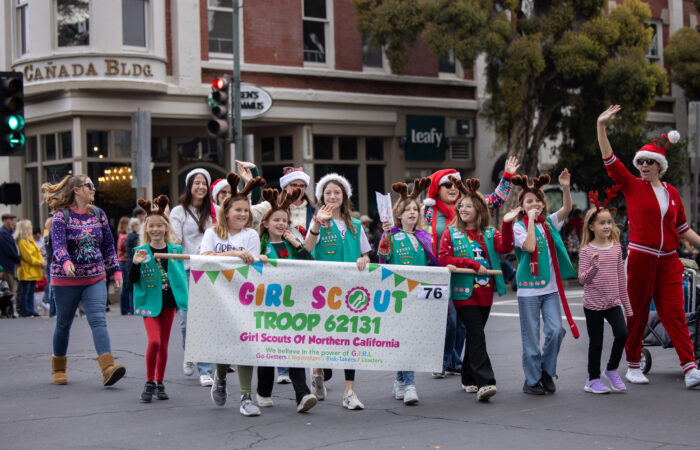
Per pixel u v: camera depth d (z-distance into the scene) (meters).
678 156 25.19
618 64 20.52
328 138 22.16
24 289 16.69
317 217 7.04
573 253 23.06
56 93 19.03
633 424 6.39
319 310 6.98
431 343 7.14
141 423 6.65
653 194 7.91
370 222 20.81
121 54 18.91
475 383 7.79
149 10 19.41
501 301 17.45
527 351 7.57
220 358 6.87
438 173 9.01
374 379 8.66
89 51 18.80
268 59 21.06
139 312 7.53
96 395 7.84
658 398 7.37
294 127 21.53
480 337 7.32
